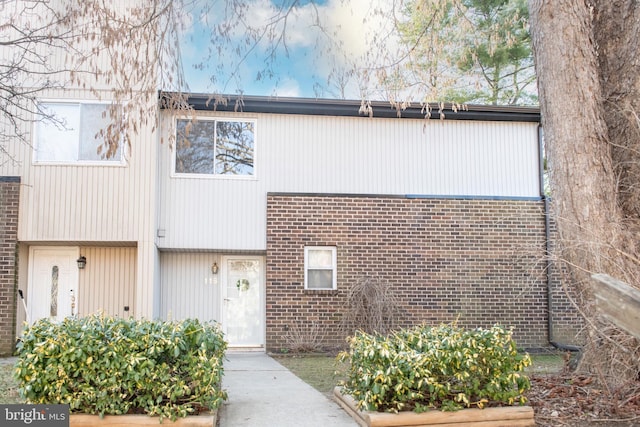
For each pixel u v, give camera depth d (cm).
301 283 1231
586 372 690
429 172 1304
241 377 862
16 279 1151
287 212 1249
